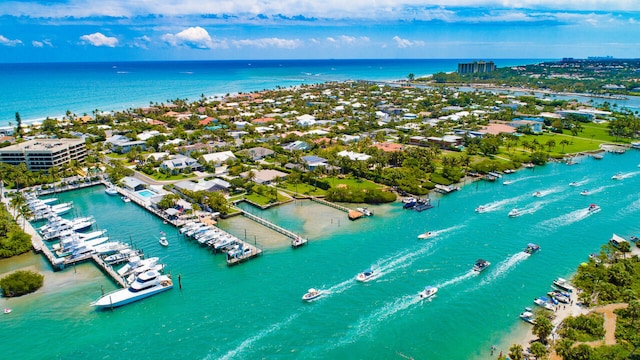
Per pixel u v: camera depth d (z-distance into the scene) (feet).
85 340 304.50
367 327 315.78
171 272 397.19
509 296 351.25
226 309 339.77
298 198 597.93
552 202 572.10
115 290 368.48
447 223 504.84
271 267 405.18
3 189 623.77
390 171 652.07
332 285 371.56
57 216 511.40
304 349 294.25
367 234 476.95
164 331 314.14
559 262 407.23
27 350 294.46
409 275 386.32
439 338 302.66
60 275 395.34
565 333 293.64
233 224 510.17
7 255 424.87
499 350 287.89
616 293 334.03
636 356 265.34
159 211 540.93
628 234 468.75
